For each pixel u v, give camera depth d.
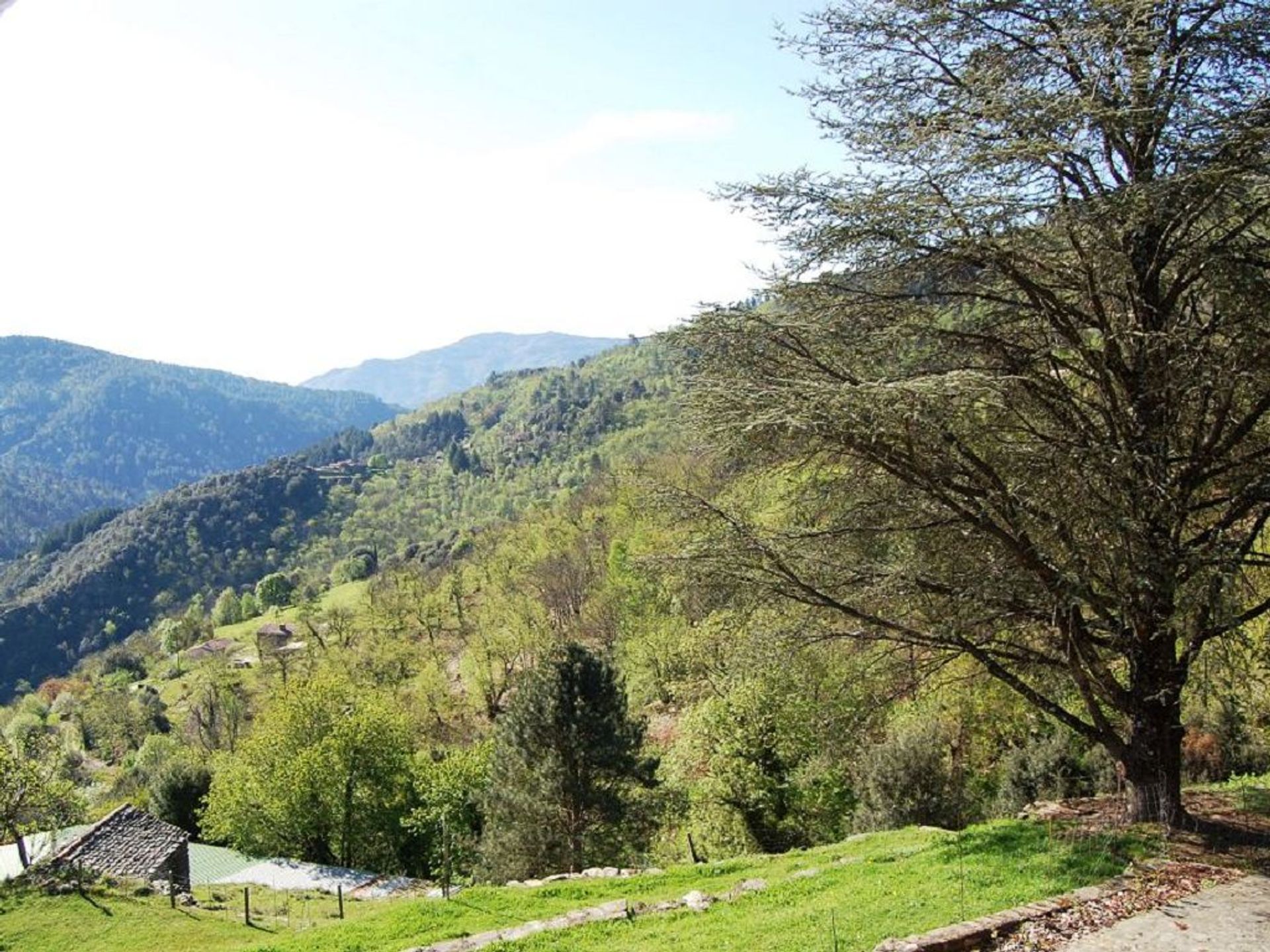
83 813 34.12
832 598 12.48
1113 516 9.63
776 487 13.33
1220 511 12.32
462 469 187.38
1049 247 10.52
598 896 14.79
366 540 160.38
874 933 9.40
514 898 14.93
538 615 61.69
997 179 10.44
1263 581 12.62
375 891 33.72
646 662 46.81
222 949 13.83
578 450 161.38
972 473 11.31
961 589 11.42
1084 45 10.20
